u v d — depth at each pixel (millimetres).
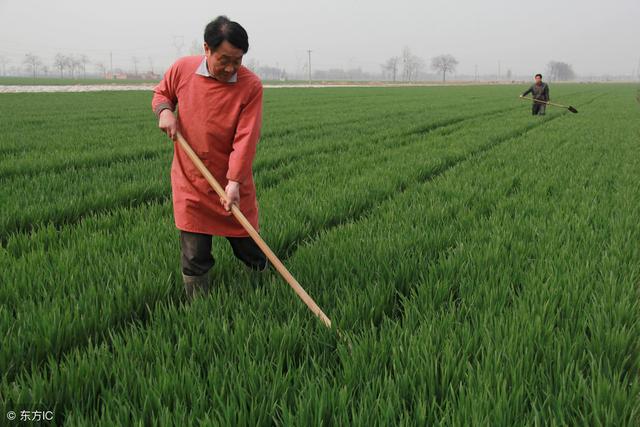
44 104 29344
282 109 27359
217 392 2445
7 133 14359
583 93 55688
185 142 3352
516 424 2168
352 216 6328
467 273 4059
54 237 5133
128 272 4012
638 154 11070
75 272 3939
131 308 3529
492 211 6297
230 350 2832
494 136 14594
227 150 3420
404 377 2482
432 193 7172
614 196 6832
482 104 33438
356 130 16391
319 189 7301
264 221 5500
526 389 2414
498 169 9258
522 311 3229
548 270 4078
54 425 2314
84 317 3209
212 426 2141
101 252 4590
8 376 2762
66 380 2555
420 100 38781
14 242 4871
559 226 5352
